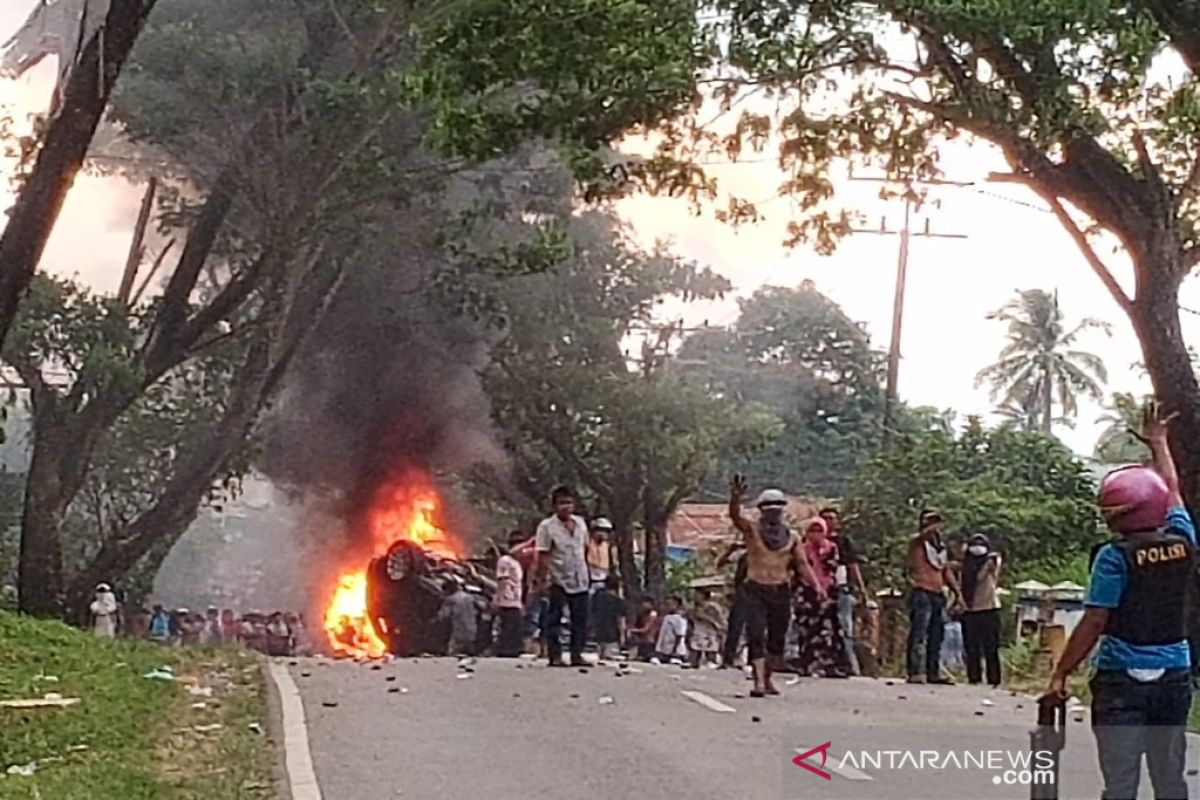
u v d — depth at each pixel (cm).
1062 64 2322
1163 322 2734
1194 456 2711
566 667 2581
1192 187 2889
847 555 2842
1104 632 991
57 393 3922
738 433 6144
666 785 1412
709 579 6141
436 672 2412
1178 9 2330
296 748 1570
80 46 2598
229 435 4156
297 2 3809
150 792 1325
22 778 1377
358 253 4484
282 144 3859
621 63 2323
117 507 5084
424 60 2414
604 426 5962
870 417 8844
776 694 2142
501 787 1398
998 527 4828
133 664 2283
